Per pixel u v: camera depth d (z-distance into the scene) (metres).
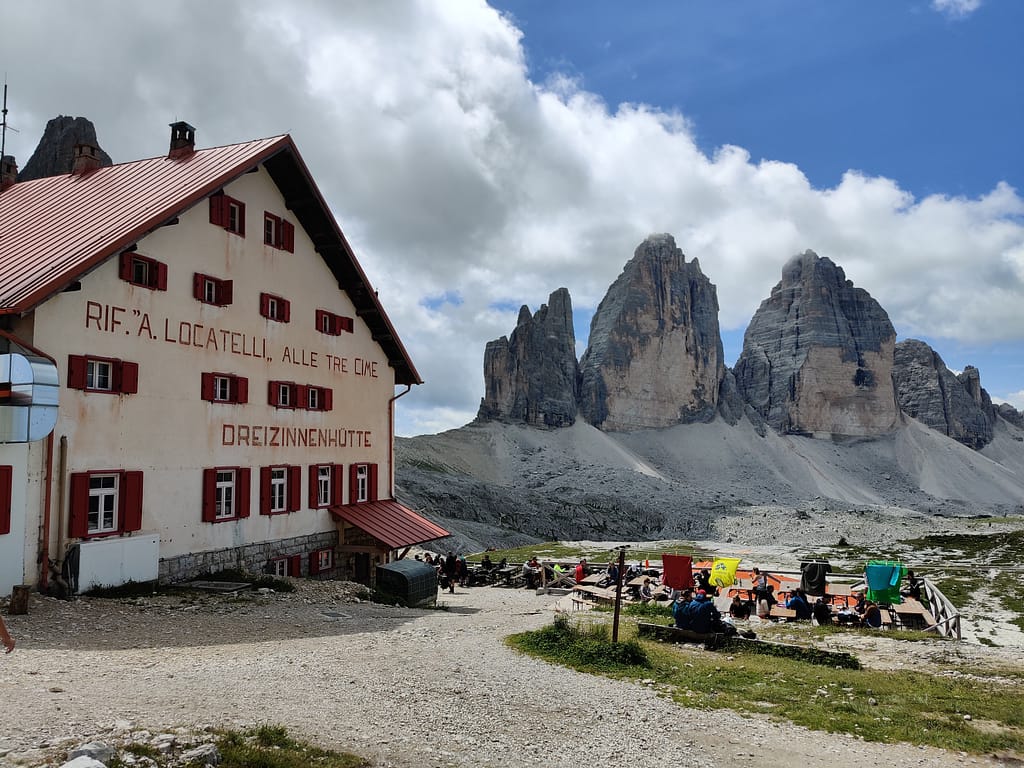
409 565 30.42
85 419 23.61
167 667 14.07
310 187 34.16
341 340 38.81
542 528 139.88
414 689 12.98
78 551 22.73
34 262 23.61
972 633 32.41
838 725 12.05
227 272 30.52
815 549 79.69
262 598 25.53
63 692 11.15
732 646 18.94
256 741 9.02
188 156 31.94
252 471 31.55
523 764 9.58
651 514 159.50
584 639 17.25
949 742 11.43
